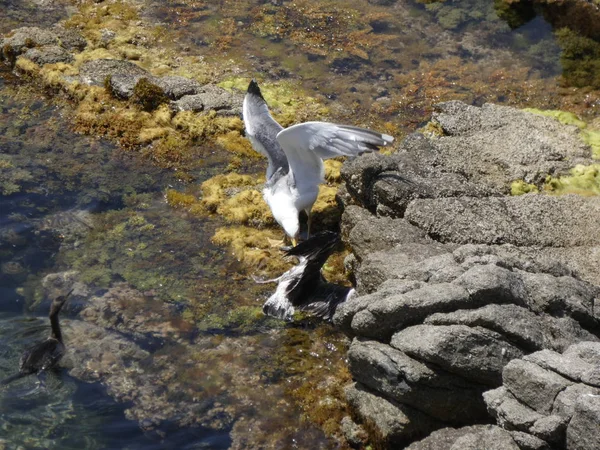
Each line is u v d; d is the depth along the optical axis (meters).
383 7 16.19
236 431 8.49
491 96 13.84
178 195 11.70
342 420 8.55
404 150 11.80
